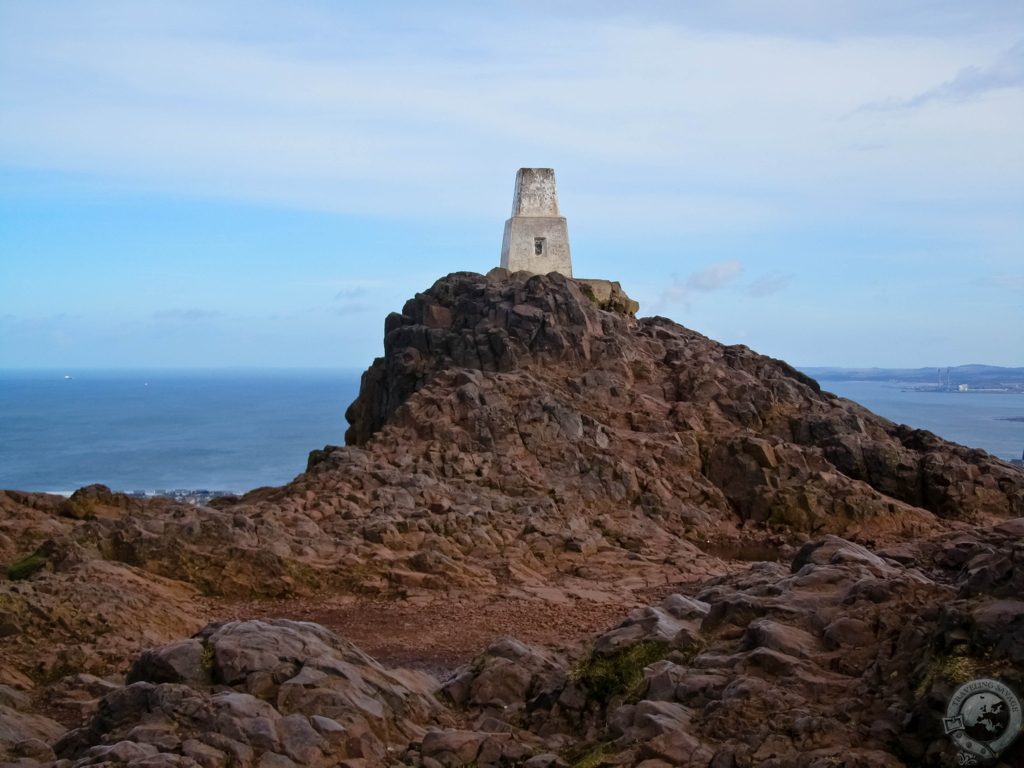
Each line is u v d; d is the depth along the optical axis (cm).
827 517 3875
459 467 3700
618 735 1315
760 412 4544
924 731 1147
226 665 1428
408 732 1425
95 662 1967
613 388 4481
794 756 1144
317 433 18875
